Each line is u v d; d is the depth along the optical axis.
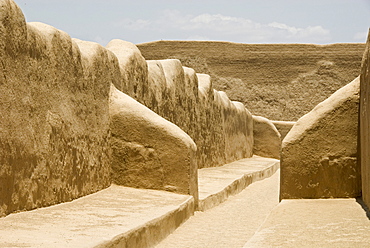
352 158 7.99
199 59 35.28
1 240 4.55
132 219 6.19
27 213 6.07
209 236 7.00
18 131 6.02
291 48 35.41
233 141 19.20
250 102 35.16
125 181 8.91
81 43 8.64
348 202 7.63
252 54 35.38
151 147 8.85
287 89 35.25
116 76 9.37
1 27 5.73
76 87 7.75
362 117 7.55
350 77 35.34
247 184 13.88
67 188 7.29
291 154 8.12
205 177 12.81
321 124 8.09
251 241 5.26
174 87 12.65
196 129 14.51
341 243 4.99
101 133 8.59
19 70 6.13
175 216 7.30
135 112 8.94
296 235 5.46
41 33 6.82
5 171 5.70
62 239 4.77
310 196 8.07
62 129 7.19
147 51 35.31
